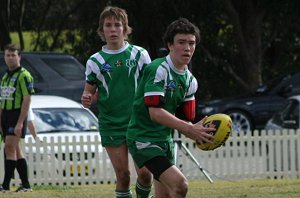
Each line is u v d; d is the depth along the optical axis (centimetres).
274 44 7519
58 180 3566
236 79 6844
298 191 2927
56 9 7444
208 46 7106
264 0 6612
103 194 2880
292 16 6775
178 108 1934
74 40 7050
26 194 2942
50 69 4722
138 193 2166
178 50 1823
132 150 1920
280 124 4622
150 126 1898
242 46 6662
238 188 3102
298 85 5778
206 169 3762
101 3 6612
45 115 3859
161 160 1861
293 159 3812
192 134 1767
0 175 3553
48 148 3562
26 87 3077
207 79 7200
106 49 2239
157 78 1834
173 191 1803
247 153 3797
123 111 2212
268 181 3588
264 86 5922
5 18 6800
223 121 1759
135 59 2230
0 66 4556
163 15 6469
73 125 3856
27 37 8875
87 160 3591
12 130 3080
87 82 2234
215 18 6838
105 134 2222
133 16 6431
